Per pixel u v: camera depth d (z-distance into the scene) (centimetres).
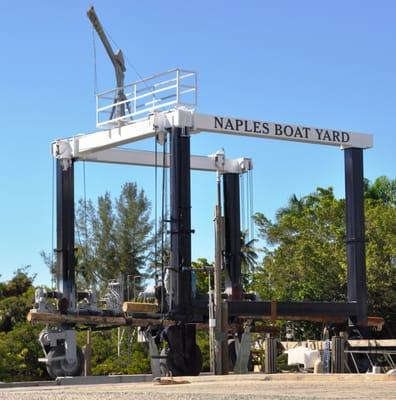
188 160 2673
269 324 3888
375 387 1327
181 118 2666
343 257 4409
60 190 2930
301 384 1502
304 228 4731
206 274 4716
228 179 3225
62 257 2894
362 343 2831
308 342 3331
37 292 2758
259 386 1470
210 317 2636
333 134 3016
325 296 4441
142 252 8150
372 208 4700
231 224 3189
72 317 2736
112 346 4066
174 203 2645
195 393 1198
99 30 3008
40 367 3941
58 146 2933
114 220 8169
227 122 2770
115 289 3012
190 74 2736
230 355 2936
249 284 5066
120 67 3067
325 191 5816
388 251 4347
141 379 2614
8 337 3941
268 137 2873
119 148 3055
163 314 2638
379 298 4375
